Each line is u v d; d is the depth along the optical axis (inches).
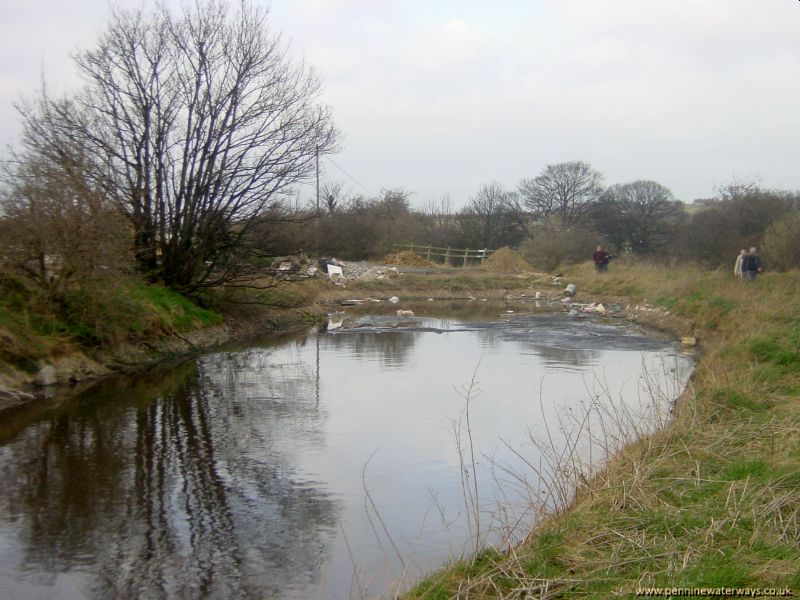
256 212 836.0
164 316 710.5
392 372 629.3
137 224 759.1
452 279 1697.8
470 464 370.3
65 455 379.6
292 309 1061.8
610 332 949.8
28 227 540.4
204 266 851.4
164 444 400.8
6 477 346.0
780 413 385.1
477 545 243.3
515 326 1023.6
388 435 422.0
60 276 572.4
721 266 1270.9
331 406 494.0
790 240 1110.4
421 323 1063.6
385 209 2468.0
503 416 466.6
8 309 541.0
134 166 770.8
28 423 440.5
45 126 694.5
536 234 2135.8
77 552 269.0
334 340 856.3
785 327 617.6
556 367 658.2
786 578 194.1
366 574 251.8
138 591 241.3
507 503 302.2
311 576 251.6
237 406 493.0
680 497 274.2
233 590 242.2
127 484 338.6
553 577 216.7
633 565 219.1
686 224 1819.6
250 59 806.5
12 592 239.9
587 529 249.6
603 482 295.1
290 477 350.6
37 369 526.0
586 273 1699.1
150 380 578.9
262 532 287.6
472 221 2498.8
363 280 1615.4
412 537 282.7
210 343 775.1
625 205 2416.3
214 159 806.5
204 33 791.1
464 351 762.2
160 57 775.1
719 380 465.1
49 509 308.0
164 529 289.3
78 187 577.6
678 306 1000.2
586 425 430.6
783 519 237.5
